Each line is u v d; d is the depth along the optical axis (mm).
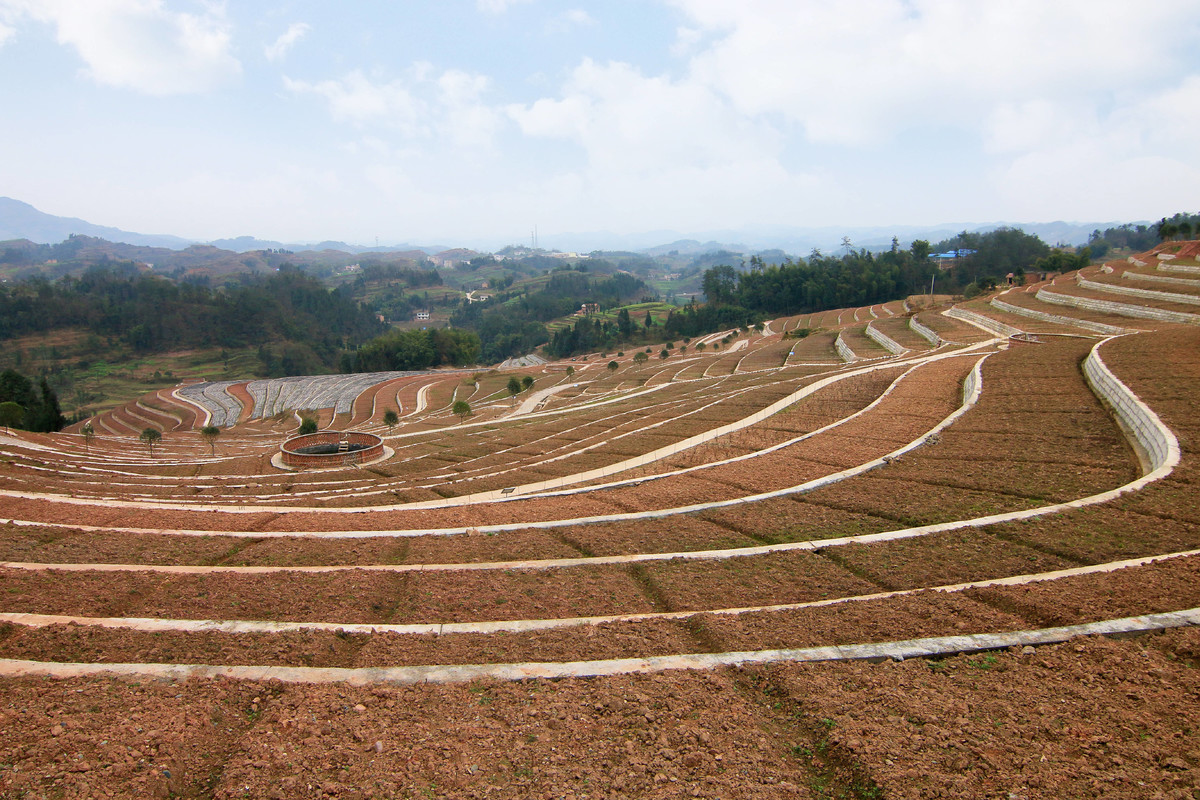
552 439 36031
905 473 16719
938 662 7000
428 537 13734
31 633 8008
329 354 167000
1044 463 16344
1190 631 7270
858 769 5086
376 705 6242
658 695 6391
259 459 41344
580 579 10648
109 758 5234
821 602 9359
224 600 9711
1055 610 8109
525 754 5438
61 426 70625
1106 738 5355
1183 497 12406
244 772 5129
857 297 137625
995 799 4656
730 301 154750
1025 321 52375
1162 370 22219
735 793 4910
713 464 20125
